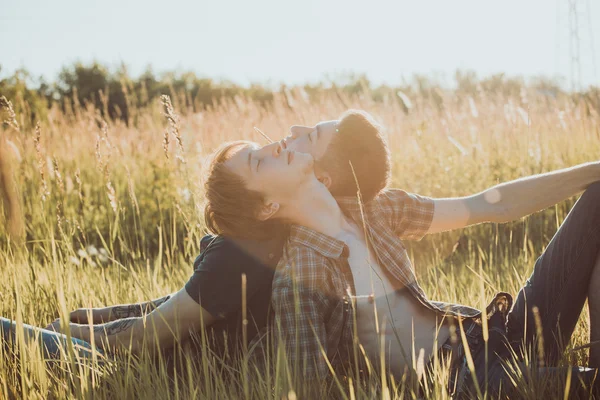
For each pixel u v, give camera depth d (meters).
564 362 2.21
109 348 2.28
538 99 8.48
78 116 8.95
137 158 7.28
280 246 2.28
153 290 3.07
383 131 2.45
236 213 2.20
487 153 6.38
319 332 2.10
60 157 7.17
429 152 6.49
